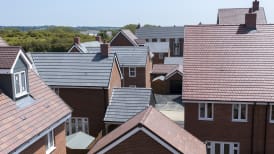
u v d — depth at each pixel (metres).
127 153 19.31
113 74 37.91
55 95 24.05
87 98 35.56
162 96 56.31
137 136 19.06
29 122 19.14
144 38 95.44
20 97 20.19
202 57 30.09
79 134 31.39
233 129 27.34
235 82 27.81
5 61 18.98
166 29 95.94
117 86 40.28
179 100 53.19
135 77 54.25
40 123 19.89
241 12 51.09
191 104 27.73
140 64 53.47
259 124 26.80
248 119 26.95
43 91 23.14
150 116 21.38
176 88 58.34
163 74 63.22
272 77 27.64
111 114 34.34
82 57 38.38
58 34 110.88
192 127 28.02
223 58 29.73
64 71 37.06
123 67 53.84
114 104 35.16
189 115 27.92
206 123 27.75
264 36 30.97
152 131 18.80
